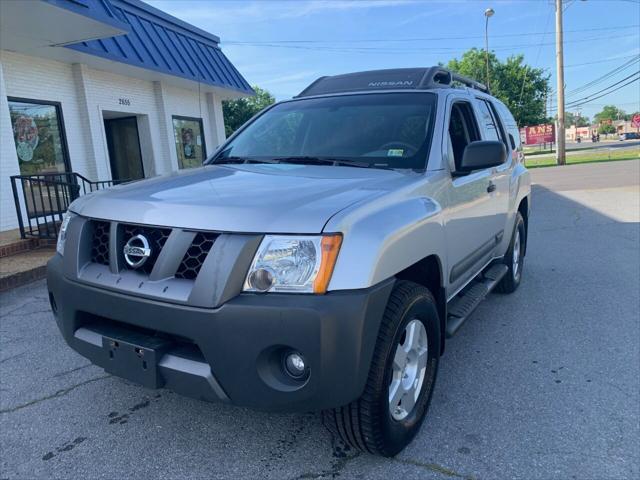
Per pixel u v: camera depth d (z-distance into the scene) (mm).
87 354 2631
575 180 19203
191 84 15258
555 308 5094
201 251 2273
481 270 4422
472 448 2777
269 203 2328
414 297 2590
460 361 3891
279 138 3775
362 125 3602
